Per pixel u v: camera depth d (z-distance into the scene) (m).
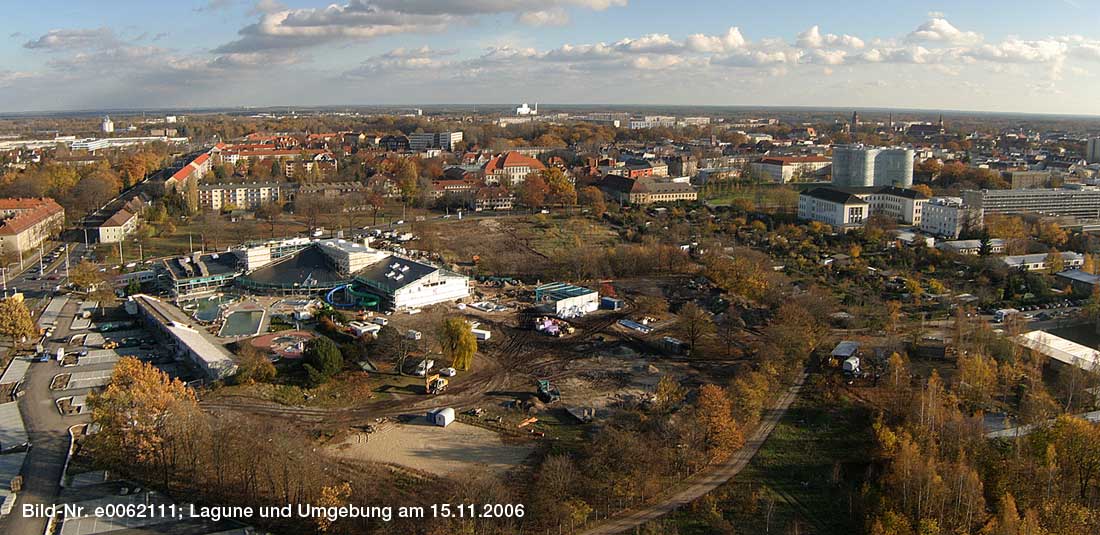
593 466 170.88
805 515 160.88
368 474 172.50
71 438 188.12
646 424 192.25
